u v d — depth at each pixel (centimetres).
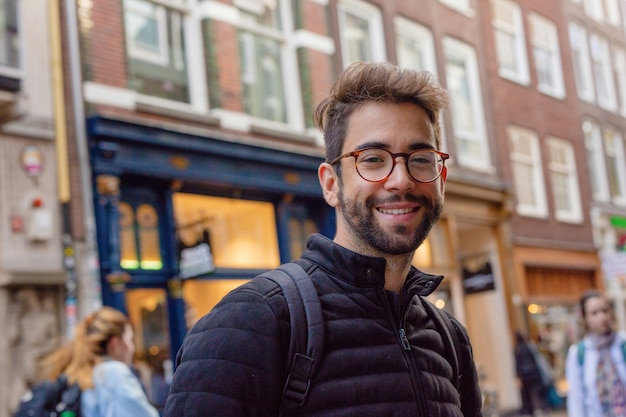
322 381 173
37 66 825
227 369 165
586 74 2095
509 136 1678
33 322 773
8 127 784
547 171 1773
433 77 197
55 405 357
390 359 181
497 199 1549
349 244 195
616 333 511
